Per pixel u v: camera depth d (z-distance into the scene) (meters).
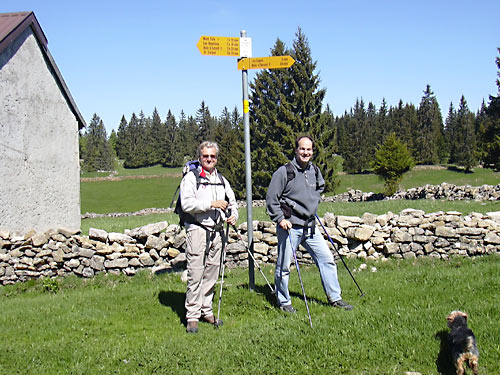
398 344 4.50
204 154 5.48
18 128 11.52
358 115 97.00
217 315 5.63
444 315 5.08
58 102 13.23
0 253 8.52
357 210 14.80
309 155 5.63
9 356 4.71
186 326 5.52
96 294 7.22
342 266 8.35
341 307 5.75
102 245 8.47
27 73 11.91
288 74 38.78
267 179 38.09
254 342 4.74
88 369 4.38
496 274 6.71
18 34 11.31
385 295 6.15
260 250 8.70
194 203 5.22
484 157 44.25
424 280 6.70
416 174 60.62
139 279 8.14
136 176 71.12
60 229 8.55
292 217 5.67
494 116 44.66
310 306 5.95
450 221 8.55
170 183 65.88
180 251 8.48
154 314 6.07
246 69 6.46
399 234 8.48
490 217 8.73
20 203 11.49
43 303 6.91
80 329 5.52
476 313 5.12
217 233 5.52
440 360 4.19
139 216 23.20
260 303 6.15
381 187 54.69
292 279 7.52
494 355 4.18
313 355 4.39
